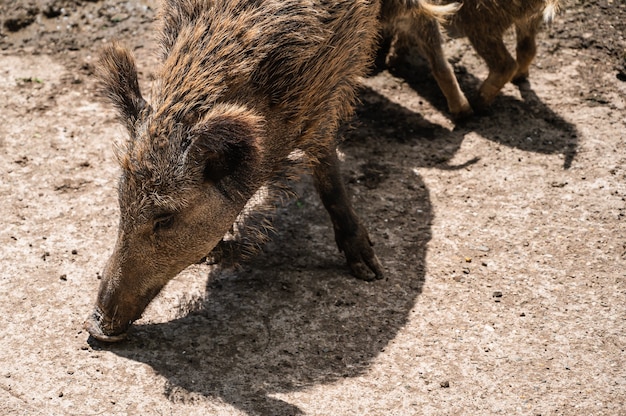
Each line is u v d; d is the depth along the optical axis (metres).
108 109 3.11
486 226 2.85
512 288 2.71
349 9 2.58
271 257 2.77
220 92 2.46
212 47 2.47
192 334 2.59
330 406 2.48
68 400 2.47
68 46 3.28
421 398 2.50
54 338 2.57
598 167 2.99
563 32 3.36
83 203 2.86
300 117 2.55
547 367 2.56
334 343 2.59
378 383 2.53
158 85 2.48
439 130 3.11
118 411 2.46
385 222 2.85
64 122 3.06
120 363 2.53
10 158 2.95
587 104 3.17
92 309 2.63
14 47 3.27
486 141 3.07
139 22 3.35
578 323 2.64
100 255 2.74
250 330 2.61
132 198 2.44
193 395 2.49
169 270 2.51
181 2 2.53
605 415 2.48
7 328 2.59
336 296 2.68
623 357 2.58
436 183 2.95
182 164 2.43
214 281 2.70
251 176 2.45
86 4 3.39
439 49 3.05
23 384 2.49
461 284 2.72
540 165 3.00
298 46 2.51
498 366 2.56
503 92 3.22
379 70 3.28
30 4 3.36
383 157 3.02
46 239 2.77
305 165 2.61
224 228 2.51
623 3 3.42
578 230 2.84
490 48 3.08
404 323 2.64
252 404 2.48
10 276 2.68
